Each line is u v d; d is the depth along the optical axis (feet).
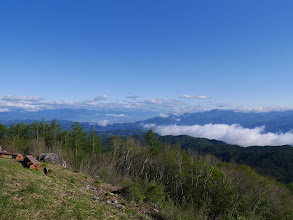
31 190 39.88
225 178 107.55
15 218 28.50
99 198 53.31
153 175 147.43
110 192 65.36
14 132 238.27
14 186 39.68
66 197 43.73
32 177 49.88
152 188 74.02
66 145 203.72
